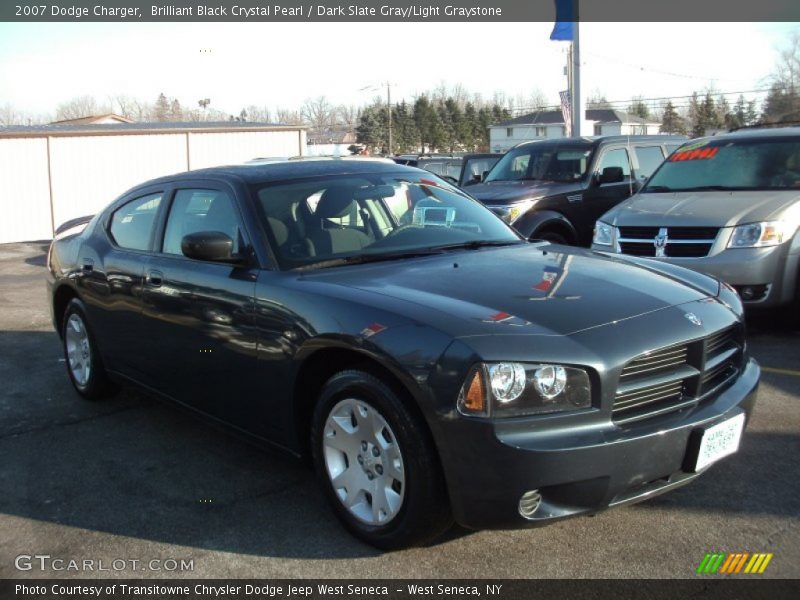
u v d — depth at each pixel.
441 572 3.13
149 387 4.81
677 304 3.42
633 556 3.20
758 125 9.59
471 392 2.86
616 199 9.84
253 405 3.88
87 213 23.03
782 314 6.68
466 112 84.06
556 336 3.00
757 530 3.38
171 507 3.82
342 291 3.47
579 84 16.97
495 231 4.64
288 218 4.10
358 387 3.23
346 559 3.26
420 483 3.02
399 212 4.44
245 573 3.19
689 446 3.10
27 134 21.81
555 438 2.86
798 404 4.94
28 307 9.66
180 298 4.27
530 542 3.33
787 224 6.46
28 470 4.34
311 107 85.38
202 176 4.59
